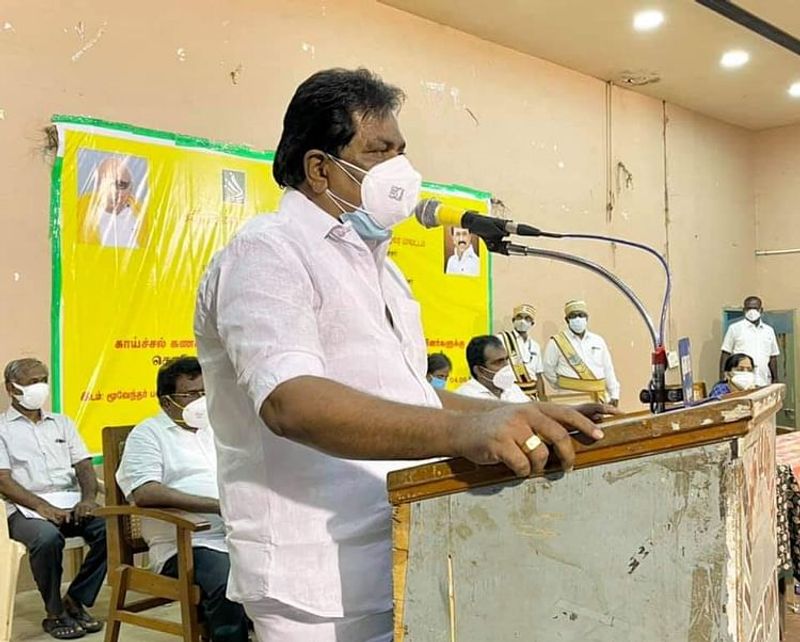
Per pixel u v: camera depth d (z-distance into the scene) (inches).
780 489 118.5
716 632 28.4
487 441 30.5
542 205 247.3
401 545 34.0
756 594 32.8
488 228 43.9
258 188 176.2
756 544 32.8
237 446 40.9
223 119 171.6
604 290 267.4
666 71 262.1
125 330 154.9
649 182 288.7
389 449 32.6
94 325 151.0
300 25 186.2
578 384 233.3
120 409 153.6
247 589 39.6
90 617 123.6
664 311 42.5
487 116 231.5
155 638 117.2
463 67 225.3
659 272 290.7
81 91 150.9
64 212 147.9
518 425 30.5
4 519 72.0
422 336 47.3
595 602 30.6
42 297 145.3
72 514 128.2
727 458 28.4
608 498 30.5
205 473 110.0
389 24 206.7
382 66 204.5
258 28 178.1
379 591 40.1
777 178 339.3
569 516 31.1
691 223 307.7
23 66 144.3
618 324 271.9
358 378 39.8
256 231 39.5
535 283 243.4
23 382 133.9
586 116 263.6
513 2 206.8
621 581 30.2
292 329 36.3
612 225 271.9
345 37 195.9
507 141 237.0
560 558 31.3
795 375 332.5
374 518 40.2
